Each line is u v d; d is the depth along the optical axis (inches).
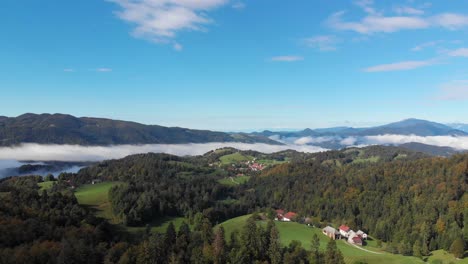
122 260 3708.2
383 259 4840.1
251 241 4089.6
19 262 3432.6
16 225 4220.0
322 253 4266.7
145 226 6461.6
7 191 6023.6
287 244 5364.2
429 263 4825.3
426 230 5531.5
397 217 6368.1
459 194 6190.9
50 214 5162.4
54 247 3796.8
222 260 3799.2
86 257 3791.8
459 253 4933.6
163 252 3951.8
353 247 5531.5
